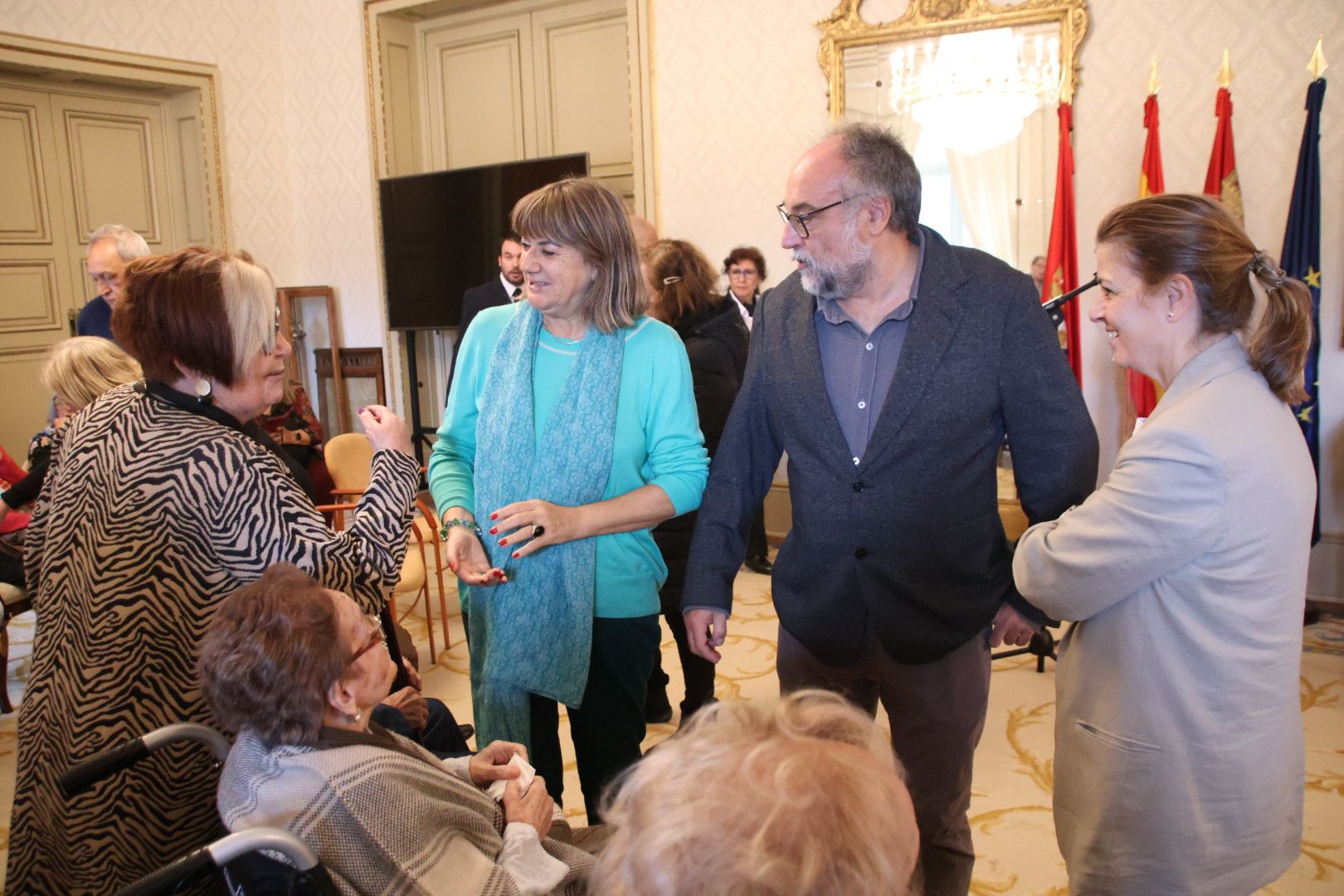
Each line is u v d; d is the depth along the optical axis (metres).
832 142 1.59
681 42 4.71
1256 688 1.20
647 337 1.84
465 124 5.91
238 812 1.13
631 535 1.84
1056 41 3.93
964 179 4.18
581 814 2.45
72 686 1.30
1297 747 1.26
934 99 4.17
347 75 5.80
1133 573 1.20
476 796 1.29
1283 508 1.17
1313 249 3.47
